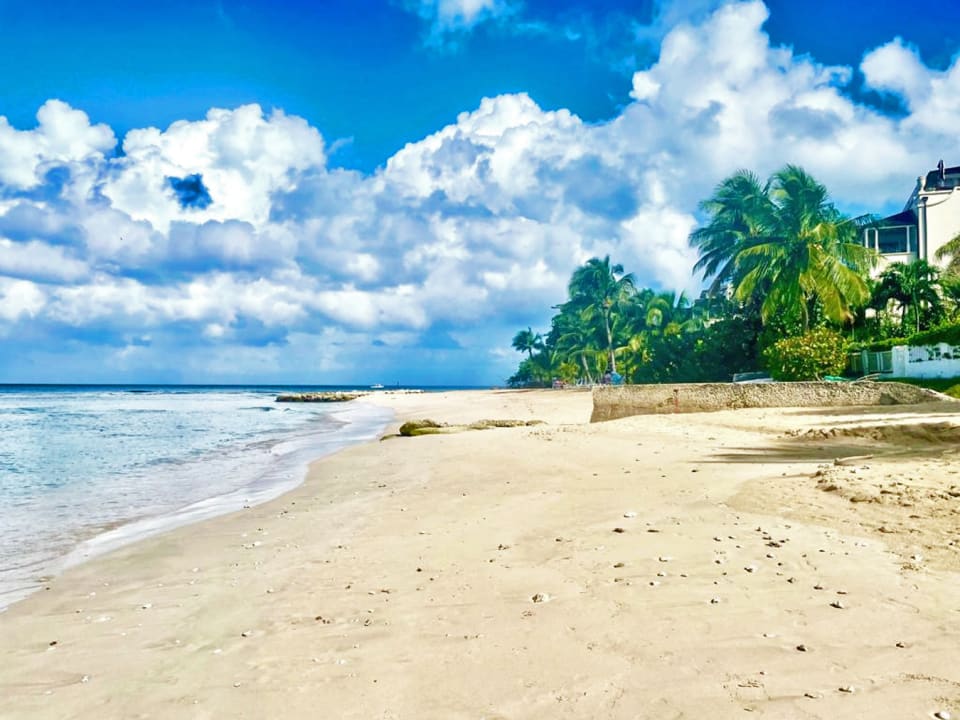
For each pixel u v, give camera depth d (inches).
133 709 160.6
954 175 2544.3
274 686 167.9
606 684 154.7
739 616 190.7
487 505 405.1
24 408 2640.3
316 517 412.2
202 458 832.9
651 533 297.3
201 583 276.7
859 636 170.4
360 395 4456.2
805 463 480.7
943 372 1326.3
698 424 823.1
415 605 225.3
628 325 3085.6
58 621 237.1
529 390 3476.9
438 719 144.6
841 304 1610.5
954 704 132.8
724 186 2164.1
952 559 225.9
